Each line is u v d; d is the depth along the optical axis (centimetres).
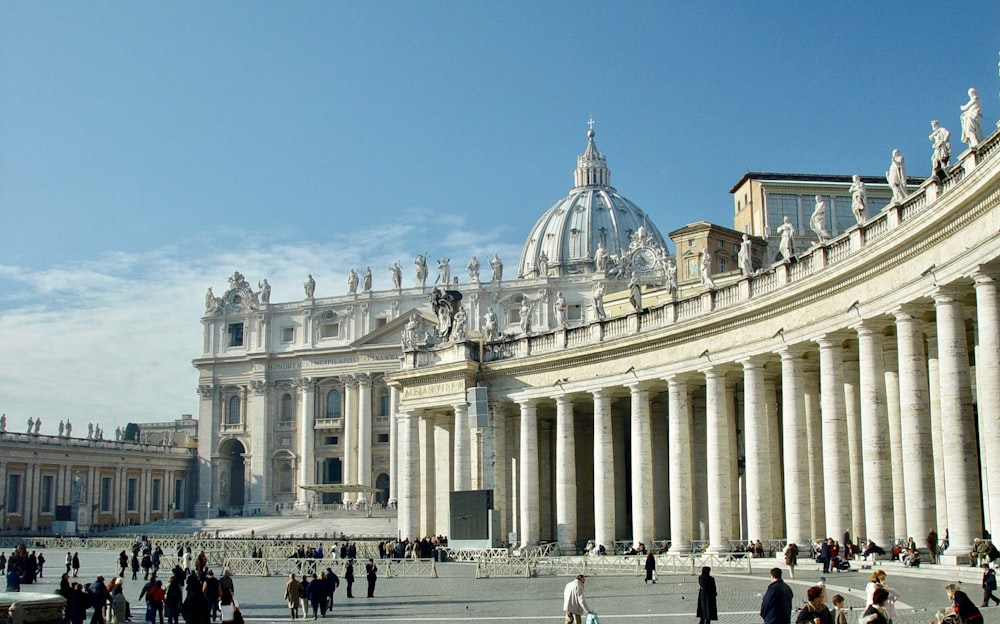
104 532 14600
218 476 18962
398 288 18275
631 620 3266
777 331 4928
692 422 6253
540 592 4484
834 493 4528
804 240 10562
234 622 3133
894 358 4619
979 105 3656
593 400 6638
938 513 4284
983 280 3488
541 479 7100
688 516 5609
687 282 8356
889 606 2350
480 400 6381
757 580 4325
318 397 18625
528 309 7275
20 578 5681
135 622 4003
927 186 3947
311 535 12938
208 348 19400
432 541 6775
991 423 3450
